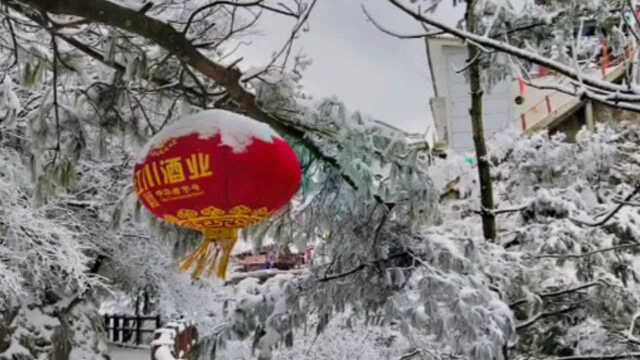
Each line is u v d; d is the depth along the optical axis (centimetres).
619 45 347
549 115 757
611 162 531
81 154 289
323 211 345
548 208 469
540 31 414
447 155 541
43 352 1015
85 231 1152
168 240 325
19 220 884
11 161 714
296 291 376
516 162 552
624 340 459
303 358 630
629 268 454
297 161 240
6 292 913
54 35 253
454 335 328
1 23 291
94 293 1223
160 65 273
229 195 216
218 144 216
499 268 417
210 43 255
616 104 249
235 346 442
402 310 337
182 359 458
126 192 325
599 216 466
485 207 489
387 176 321
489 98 869
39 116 279
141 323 1623
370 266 360
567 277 469
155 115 318
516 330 422
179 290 1357
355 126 300
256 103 276
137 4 250
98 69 302
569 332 473
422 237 352
